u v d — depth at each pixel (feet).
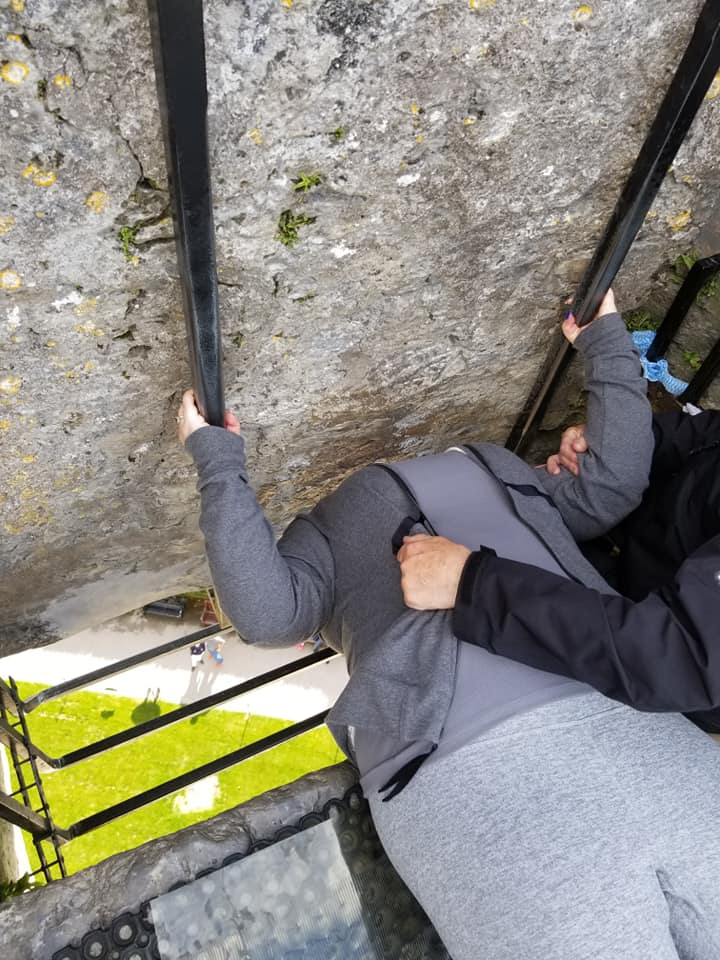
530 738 4.40
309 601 5.25
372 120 4.27
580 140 5.03
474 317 6.34
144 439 5.98
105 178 3.92
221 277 4.85
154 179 4.03
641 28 4.42
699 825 4.18
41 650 25.75
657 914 4.00
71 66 3.40
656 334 7.30
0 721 6.97
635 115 4.99
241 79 3.76
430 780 4.46
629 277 6.75
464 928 4.24
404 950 5.41
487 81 4.36
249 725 25.25
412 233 5.19
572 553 5.60
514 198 5.27
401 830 4.54
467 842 4.26
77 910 5.37
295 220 4.69
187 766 24.44
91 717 25.11
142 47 3.44
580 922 3.96
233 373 5.78
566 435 6.31
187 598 26.18
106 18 3.28
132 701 25.38
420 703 4.54
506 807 4.25
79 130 3.66
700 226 6.36
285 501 8.09
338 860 5.73
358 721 4.69
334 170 4.47
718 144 5.51
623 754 4.36
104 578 7.79
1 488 5.76
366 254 5.19
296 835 5.78
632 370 5.92
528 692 4.54
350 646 5.30
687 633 4.08
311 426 6.86
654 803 4.21
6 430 5.25
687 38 4.58
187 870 5.57
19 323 4.51
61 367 4.96
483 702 4.54
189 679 25.66
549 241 5.81
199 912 5.42
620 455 5.87
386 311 5.83
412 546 4.88
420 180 4.80
